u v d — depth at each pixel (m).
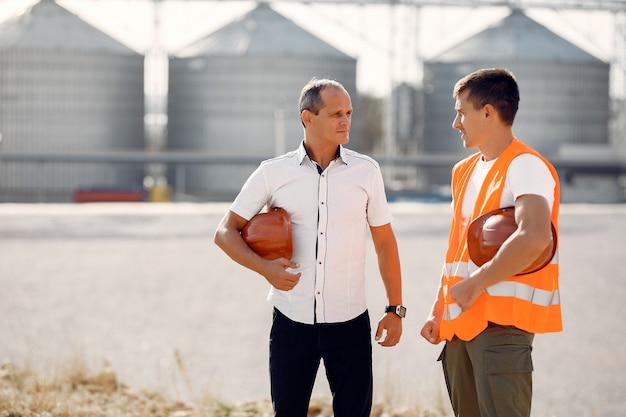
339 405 4.45
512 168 4.02
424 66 92.94
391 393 7.43
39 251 23.34
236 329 12.99
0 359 10.46
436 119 92.56
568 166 80.38
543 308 4.06
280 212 4.34
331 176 4.39
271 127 87.31
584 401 9.02
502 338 4.06
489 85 4.09
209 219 34.81
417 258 22.45
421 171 91.75
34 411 6.14
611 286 17.89
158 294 16.27
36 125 87.12
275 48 88.06
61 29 89.62
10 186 82.69
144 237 27.31
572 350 11.64
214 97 87.56
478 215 4.13
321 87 4.33
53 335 12.33
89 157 76.25
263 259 4.26
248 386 9.50
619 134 99.44
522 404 4.08
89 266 20.36
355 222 4.43
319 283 4.37
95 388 7.27
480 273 3.88
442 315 4.38
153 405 6.83
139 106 91.25
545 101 90.44
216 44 89.50
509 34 93.19
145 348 11.49
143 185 88.06
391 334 4.55
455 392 4.37
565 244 26.55
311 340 4.39
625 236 29.03
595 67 91.38
